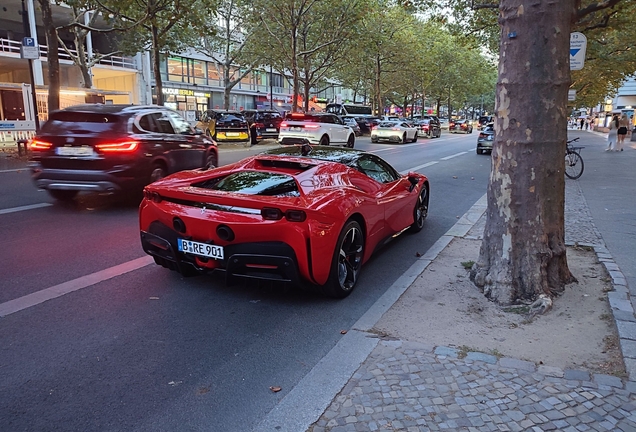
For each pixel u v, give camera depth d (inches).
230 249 161.8
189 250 168.9
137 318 158.1
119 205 329.4
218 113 963.3
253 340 145.3
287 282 159.8
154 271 202.5
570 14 157.6
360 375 122.3
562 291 172.2
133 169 309.1
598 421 103.7
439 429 100.7
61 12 1194.0
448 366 126.0
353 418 104.9
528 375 121.6
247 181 190.4
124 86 1492.4
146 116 337.4
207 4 670.5
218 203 164.9
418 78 1908.2
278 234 156.1
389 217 222.8
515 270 167.2
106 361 130.8
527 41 157.3
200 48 1557.6
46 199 343.0
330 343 143.9
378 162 249.9
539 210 165.3
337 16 1003.9
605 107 2389.3
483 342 140.2
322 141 806.5
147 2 692.7
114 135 303.1
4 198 341.7
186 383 121.3
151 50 1097.4
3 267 201.0
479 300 170.1
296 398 113.4
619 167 611.2
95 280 190.1
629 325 147.3
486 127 867.4
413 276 196.7
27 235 249.4
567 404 109.5
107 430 103.0
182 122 389.1
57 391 116.4
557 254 172.4
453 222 314.7
